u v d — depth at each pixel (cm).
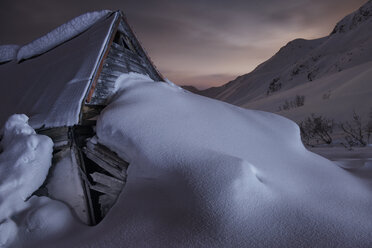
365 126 1697
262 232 262
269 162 404
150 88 550
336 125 2036
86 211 448
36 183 429
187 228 279
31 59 959
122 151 416
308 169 423
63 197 460
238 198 291
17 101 691
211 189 300
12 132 473
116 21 623
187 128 418
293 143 527
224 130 445
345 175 445
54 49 892
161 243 273
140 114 441
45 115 518
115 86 608
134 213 326
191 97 546
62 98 529
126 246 282
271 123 581
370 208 325
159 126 414
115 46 647
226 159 339
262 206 291
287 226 270
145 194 342
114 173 428
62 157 485
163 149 373
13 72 937
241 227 268
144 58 796
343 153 942
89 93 507
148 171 360
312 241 251
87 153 469
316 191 355
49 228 371
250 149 420
